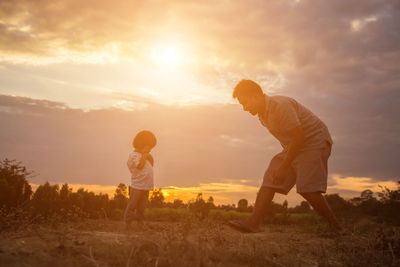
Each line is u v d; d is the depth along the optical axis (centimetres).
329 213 430
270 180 451
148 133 588
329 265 293
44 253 245
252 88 448
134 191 550
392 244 345
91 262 236
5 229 351
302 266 289
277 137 456
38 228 355
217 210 1314
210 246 309
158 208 1252
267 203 450
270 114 437
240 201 1494
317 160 425
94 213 970
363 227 490
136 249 271
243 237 386
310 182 424
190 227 346
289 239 395
